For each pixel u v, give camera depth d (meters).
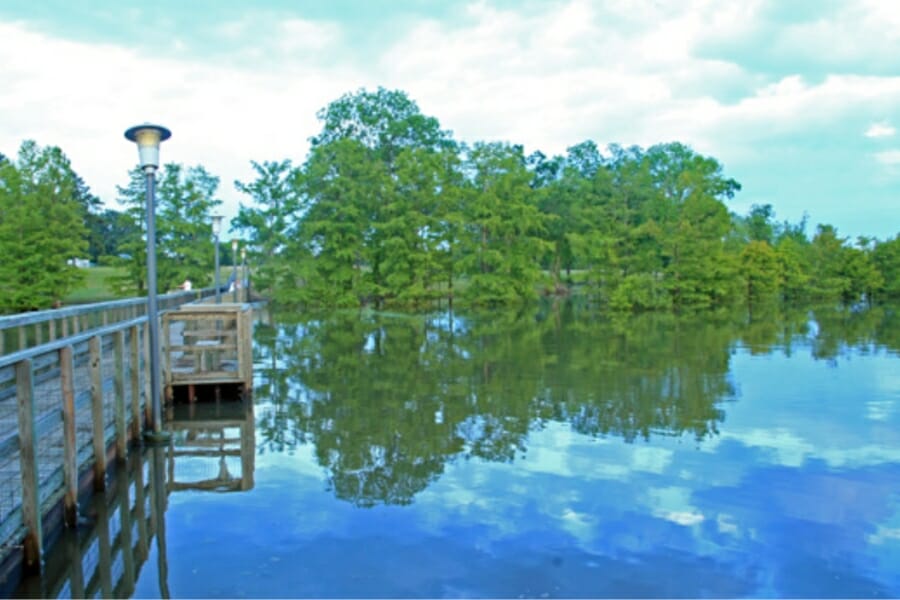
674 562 4.61
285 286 36.56
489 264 36.50
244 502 5.79
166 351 9.88
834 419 8.73
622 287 31.02
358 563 4.59
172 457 7.18
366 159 38.72
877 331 20.38
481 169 38.00
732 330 20.91
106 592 4.20
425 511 5.54
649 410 9.31
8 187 30.30
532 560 4.64
